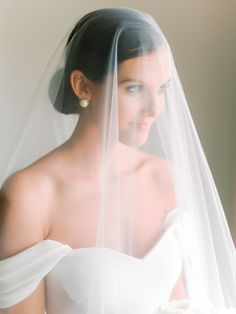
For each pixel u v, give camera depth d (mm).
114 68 882
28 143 1018
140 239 980
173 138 979
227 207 1616
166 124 971
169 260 972
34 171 973
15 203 942
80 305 928
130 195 975
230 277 1024
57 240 961
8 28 1558
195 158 1004
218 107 1629
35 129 1014
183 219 1004
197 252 997
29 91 1552
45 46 1580
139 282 935
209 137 1632
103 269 920
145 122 932
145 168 1007
